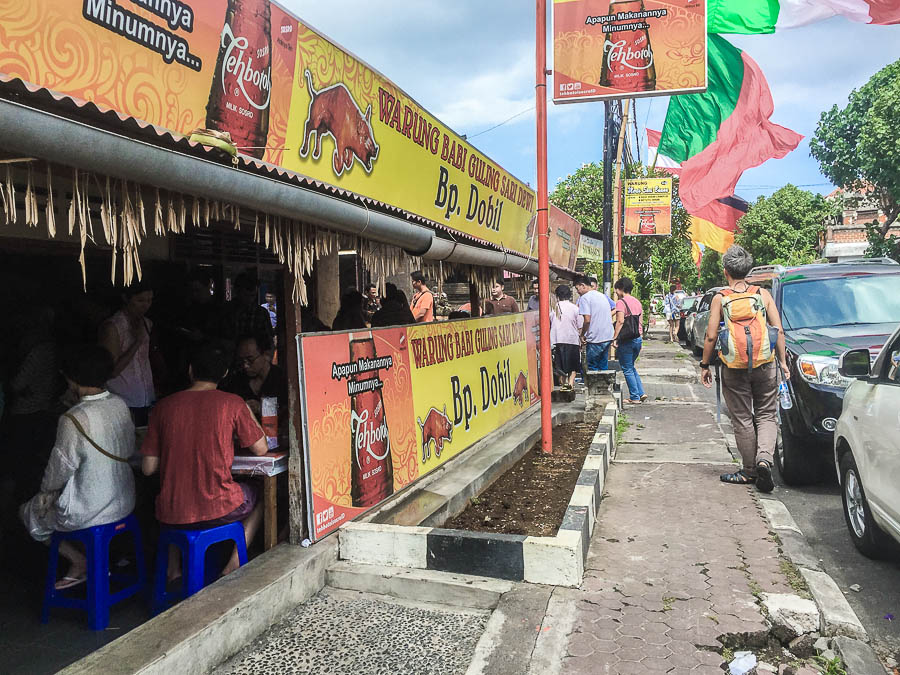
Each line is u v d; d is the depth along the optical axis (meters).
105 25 2.38
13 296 4.97
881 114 20.50
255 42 3.12
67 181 2.74
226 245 7.19
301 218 3.47
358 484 4.40
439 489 5.34
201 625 2.91
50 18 2.20
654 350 21.53
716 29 6.77
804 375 5.82
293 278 3.86
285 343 3.93
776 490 6.02
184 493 3.53
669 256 25.19
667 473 6.13
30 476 4.30
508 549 3.68
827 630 3.16
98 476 3.48
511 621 3.22
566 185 24.39
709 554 4.09
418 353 5.59
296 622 3.38
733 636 3.08
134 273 5.80
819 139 22.67
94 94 2.36
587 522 4.18
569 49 6.38
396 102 4.52
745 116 10.38
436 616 3.44
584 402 9.88
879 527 4.11
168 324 6.09
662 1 6.18
